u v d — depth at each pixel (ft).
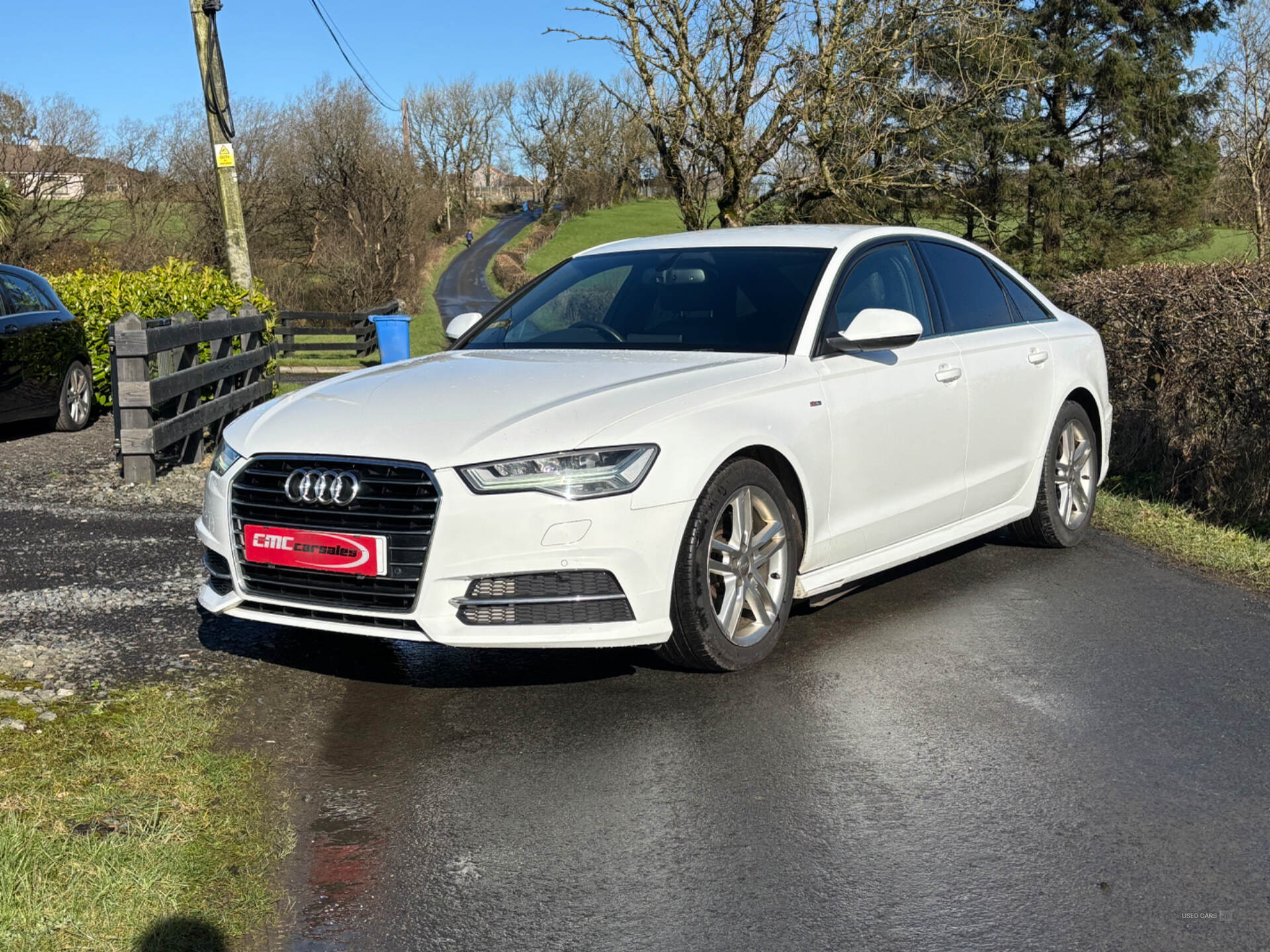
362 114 151.74
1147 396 27.71
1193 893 8.95
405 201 153.99
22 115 125.49
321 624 12.57
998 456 18.25
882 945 8.21
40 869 8.73
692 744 11.73
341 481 12.17
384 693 13.15
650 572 12.32
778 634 14.11
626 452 12.24
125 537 20.59
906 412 15.89
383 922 8.46
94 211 131.64
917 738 11.90
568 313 16.70
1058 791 10.71
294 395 14.40
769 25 43.88
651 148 48.78
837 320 15.52
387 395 13.51
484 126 307.78
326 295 146.51
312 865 9.29
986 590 17.69
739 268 16.39
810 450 14.19
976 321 18.40
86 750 11.14
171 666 13.80
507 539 11.83
